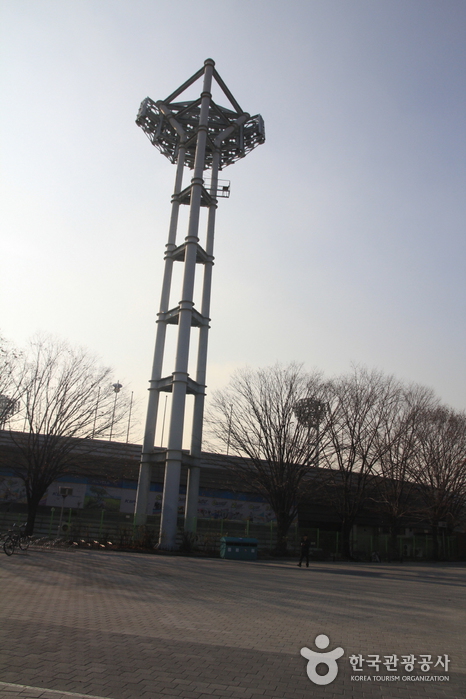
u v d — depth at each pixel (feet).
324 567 94.43
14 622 30.35
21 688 18.83
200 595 46.37
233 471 132.67
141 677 21.07
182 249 121.39
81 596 41.83
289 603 44.39
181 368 110.63
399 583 69.05
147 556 88.84
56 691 18.79
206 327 122.72
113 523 110.52
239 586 54.85
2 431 124.36
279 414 123.95
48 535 108.99
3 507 125.49
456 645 30.53
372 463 129.29
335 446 127.95
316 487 130.31
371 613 41.42
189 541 106.32
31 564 63.00
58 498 129.18
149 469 113.60
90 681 20.21
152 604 39.86
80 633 28.35
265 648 27.32
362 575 79.92
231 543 100.89
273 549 118.11
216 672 22.36
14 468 111.34
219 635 29.78
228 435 124.98
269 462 121.80
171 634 29.35
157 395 117.91
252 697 19.52
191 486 114.01
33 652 23.88
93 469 123.65
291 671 23.35
